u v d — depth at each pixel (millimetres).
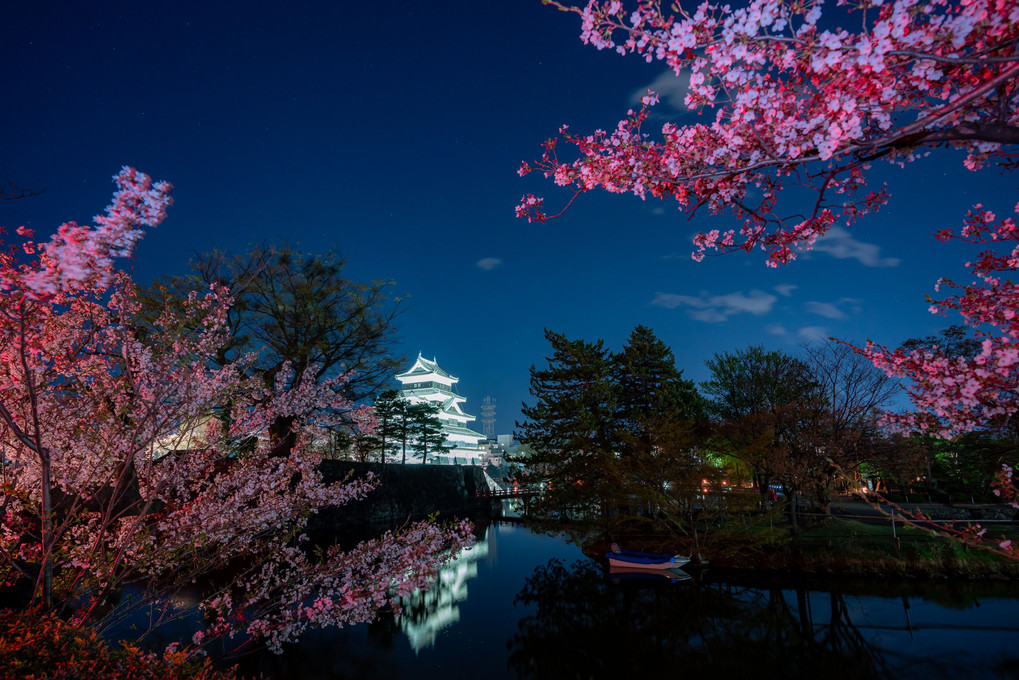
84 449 6332
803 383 25531
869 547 20328
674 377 31125
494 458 87312
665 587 19000
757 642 14047
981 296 4215
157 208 4211
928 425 4051
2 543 6055
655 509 23562
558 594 18812
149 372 5652
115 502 5578
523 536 33562
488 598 18406
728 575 19672
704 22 2889
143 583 9883
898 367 4035
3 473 6379
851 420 21453
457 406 85250
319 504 8125
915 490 32250
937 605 15703
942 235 4594
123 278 4789
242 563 11570
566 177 3748
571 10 3104
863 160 3090
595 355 30078
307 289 25547
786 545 21062
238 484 7004
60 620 5406
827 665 12508
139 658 5457
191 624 11203
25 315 5152
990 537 20031
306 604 8539
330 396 8961
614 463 23250
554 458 28266
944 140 3033
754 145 3275
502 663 12734
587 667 12742
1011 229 4340
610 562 21375
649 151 3684
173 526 6148
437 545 7422
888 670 12086
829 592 17328
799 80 2996
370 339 27750
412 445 55125
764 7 2680
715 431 26938
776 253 4176
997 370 3500
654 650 13695
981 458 15750
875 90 2719
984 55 2539
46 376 5988
